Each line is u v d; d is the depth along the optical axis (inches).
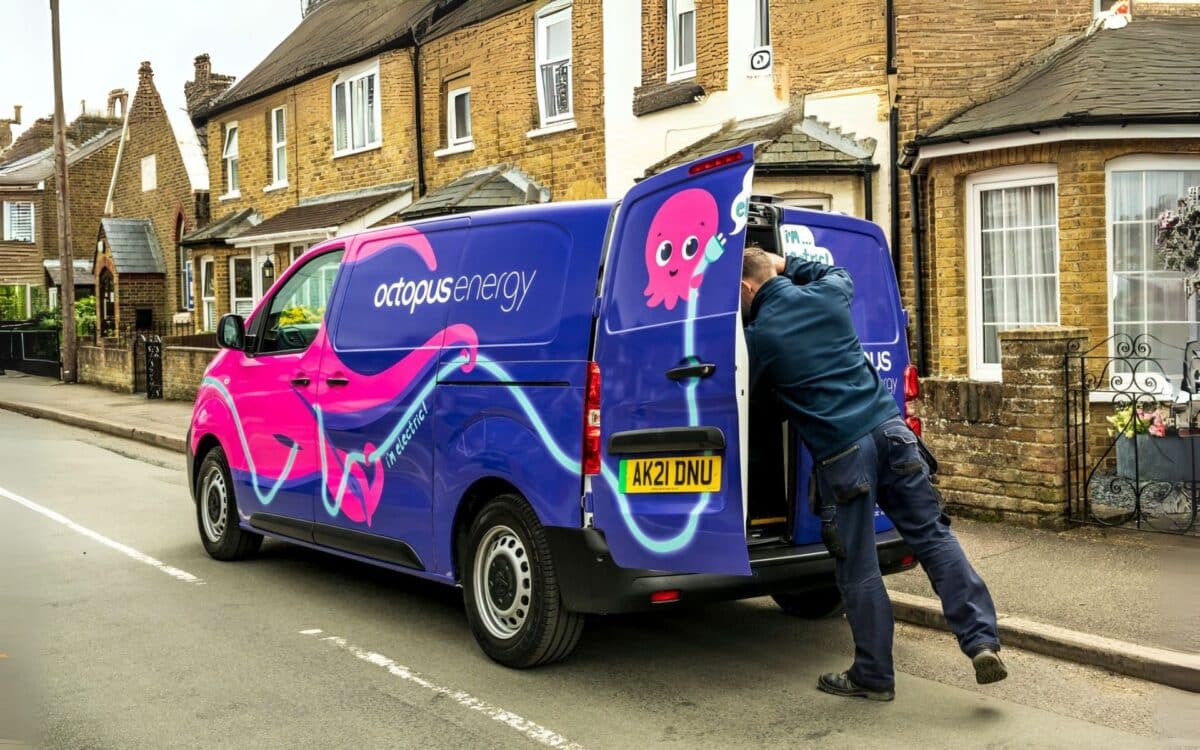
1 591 265.9
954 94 451.2
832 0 471.5
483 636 208.5
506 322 209.3
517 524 200.8
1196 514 293.7
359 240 259.8
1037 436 294.4
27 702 186.5
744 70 510.6
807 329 185.0
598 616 240.7
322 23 987.3
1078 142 376.8
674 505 179.0
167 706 184.7
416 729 173.9
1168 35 431.5
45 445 572.7
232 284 952.9
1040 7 454.0
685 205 182.7
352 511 242.8
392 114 760.3
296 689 193.3
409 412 226.1
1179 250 349.1
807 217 216.8
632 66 573.6
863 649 185.0
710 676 199.9
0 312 1476.4
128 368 824.9
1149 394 309.3
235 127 979.9
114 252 1104.8
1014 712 179.3
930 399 316.8
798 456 199.8
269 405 272.7
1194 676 186.4
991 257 413.7
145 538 332.2
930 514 185.8
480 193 631.8
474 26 681.0
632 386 184.9
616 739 169.2
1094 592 233.3
